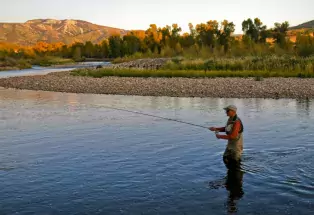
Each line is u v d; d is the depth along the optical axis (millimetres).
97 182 8477
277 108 19266
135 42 127375
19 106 21625
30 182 8539
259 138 12453
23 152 11242
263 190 7824
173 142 12234
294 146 11289
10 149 11625
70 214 6832
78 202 7367
